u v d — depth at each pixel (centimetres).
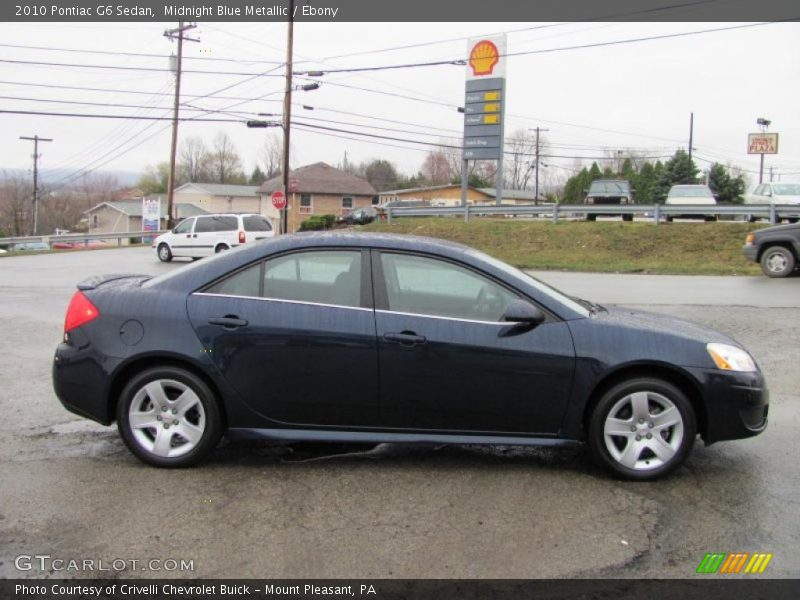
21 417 551
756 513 382
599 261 2150
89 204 9600
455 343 423
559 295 457
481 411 429
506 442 433
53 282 1658
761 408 433
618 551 338
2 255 2962
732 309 1084
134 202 7844
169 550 336
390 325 427
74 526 360
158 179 10512
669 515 379
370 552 336
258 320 432
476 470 445
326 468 446
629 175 8031
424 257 443
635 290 1419
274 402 436
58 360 448
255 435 439
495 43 3203
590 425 428
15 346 841
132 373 445
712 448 487
